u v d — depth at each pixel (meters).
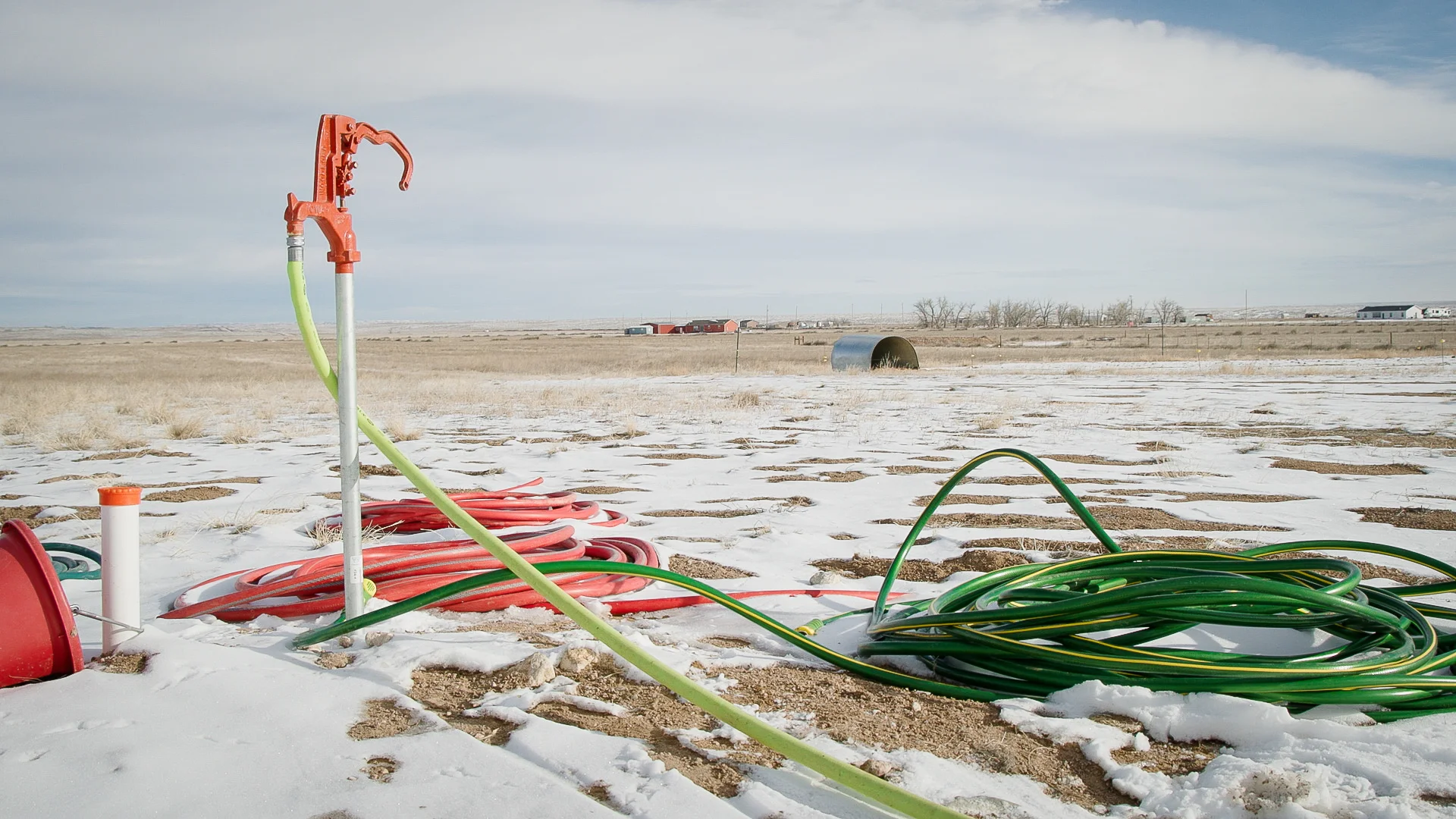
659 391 26.89
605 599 5.21
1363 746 3.15
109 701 3.43
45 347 129.00
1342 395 22.56
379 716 3.34
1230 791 2.75
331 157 4.05
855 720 3.47
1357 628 4.24
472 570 5.29
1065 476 10.63
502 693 3.64
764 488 9.99
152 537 7.18
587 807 2.61
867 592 5.57
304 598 5.12
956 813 2.54
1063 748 3.23
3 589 3.65
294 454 13.07
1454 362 37.50
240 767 2.88
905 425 16.66
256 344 142.88
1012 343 81.56
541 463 12.27
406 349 94.81
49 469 11.82
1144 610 3.95
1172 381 28.81
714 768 2.98
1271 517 8.00
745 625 4.86
